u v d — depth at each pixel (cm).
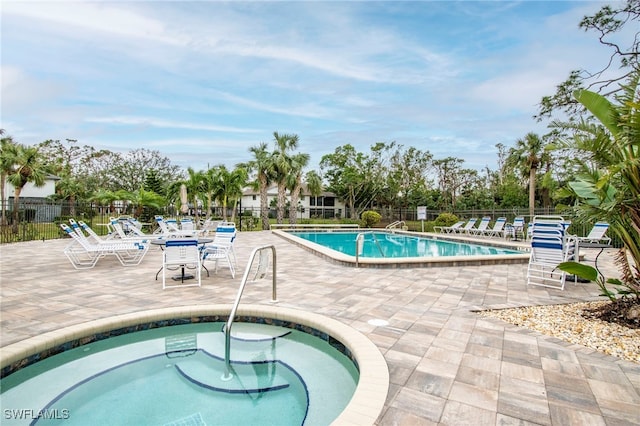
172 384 307
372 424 207
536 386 256
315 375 326
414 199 3388
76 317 400
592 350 322
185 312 428
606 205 403
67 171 3541
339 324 380
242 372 329
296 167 2320
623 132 375
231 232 725
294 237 1381
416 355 308
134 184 4097
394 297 506
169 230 1197
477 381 262
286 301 479
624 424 213
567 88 1038
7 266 749
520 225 1544
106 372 328
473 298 504
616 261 454
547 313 434
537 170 2453
